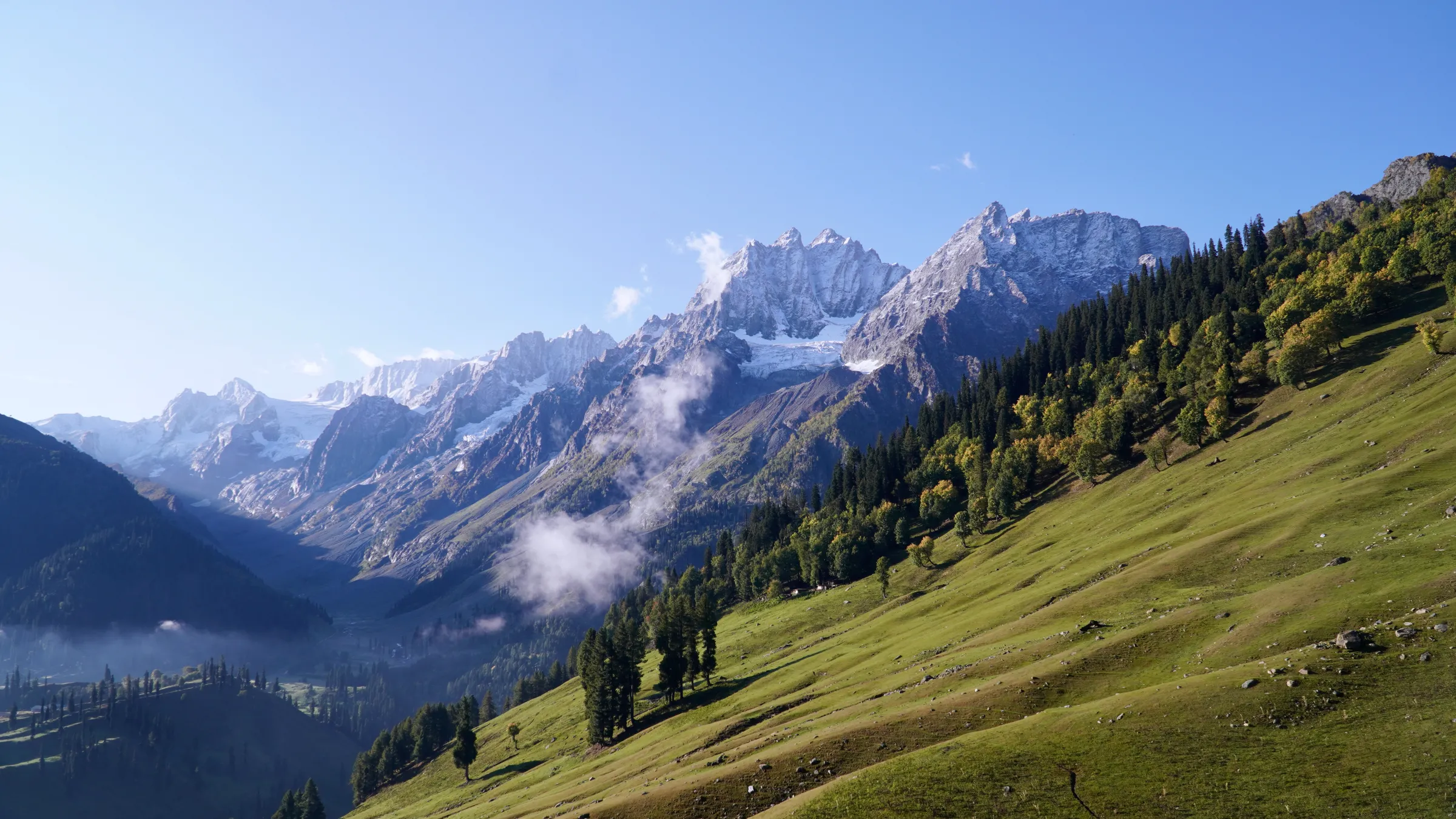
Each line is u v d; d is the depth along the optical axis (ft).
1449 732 133.49
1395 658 156.35
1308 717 150.10
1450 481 243.81
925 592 504.43
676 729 358.64
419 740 637.30
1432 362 409.49
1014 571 404.77
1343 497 264.31
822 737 214.28
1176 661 194.59
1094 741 164.55
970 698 210.18
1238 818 132.16
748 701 349.82
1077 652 220.02
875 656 337.31
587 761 389.39
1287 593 205.05
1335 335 511.40
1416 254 551.59
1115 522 430.61
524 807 304.30
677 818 190.29
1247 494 343.87
